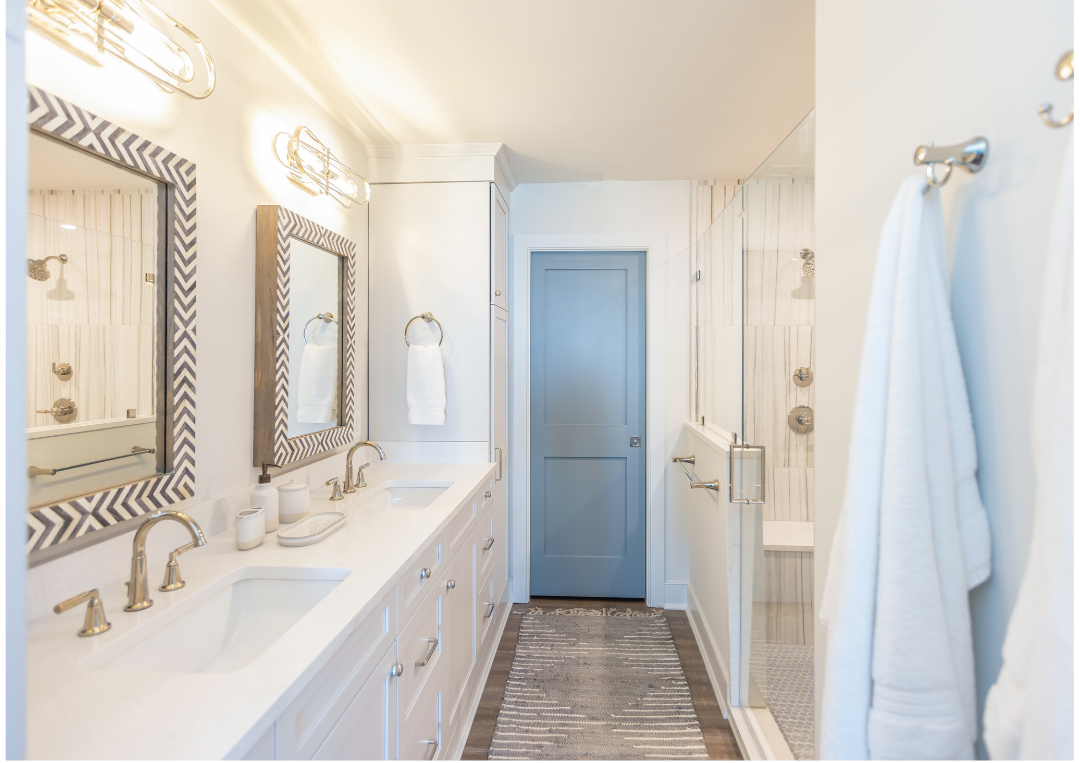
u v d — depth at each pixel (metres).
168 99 1.31
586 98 2.11
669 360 3.09
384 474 2.35
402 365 2.62
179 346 1.30
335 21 1.62
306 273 1.93
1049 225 0.59
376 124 2.35
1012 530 0.65
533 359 3.27
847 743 0.72
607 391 3.26
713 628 2.27
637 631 2.79
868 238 0.97
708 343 2.42
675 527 3.09
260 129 1.70
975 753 0.70
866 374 0.74
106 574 1.13
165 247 1.28
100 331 1.11
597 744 1.89
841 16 1.09
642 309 3.24
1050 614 0.51
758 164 2.83
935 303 0.72
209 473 1.47
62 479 1.03
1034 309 0.61
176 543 1.33
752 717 1.79
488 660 2.42
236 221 1.59
